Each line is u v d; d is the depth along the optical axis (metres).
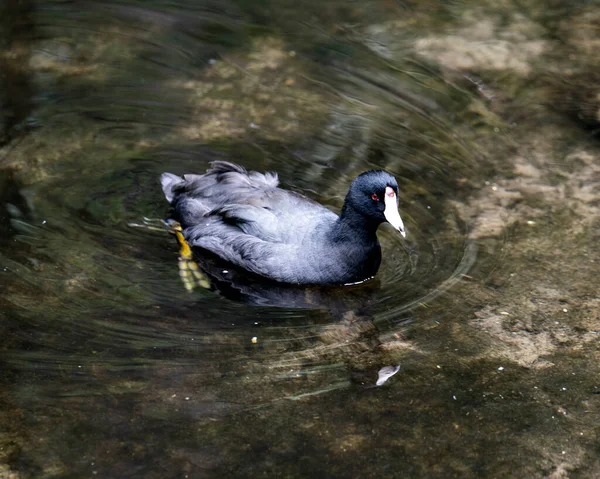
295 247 11.41
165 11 17.67
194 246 11.93
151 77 15.62
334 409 9.19
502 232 12.32
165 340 10.09
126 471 8.31
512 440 8.92
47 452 8.51
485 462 8.64
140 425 8.86
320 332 10.38
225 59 16.25
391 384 9.57
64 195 12.56
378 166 13.61
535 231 12.35
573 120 15.02
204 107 14.89
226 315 10.64
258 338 10.22
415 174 13.48
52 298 10.63
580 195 13.16
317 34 17.17
